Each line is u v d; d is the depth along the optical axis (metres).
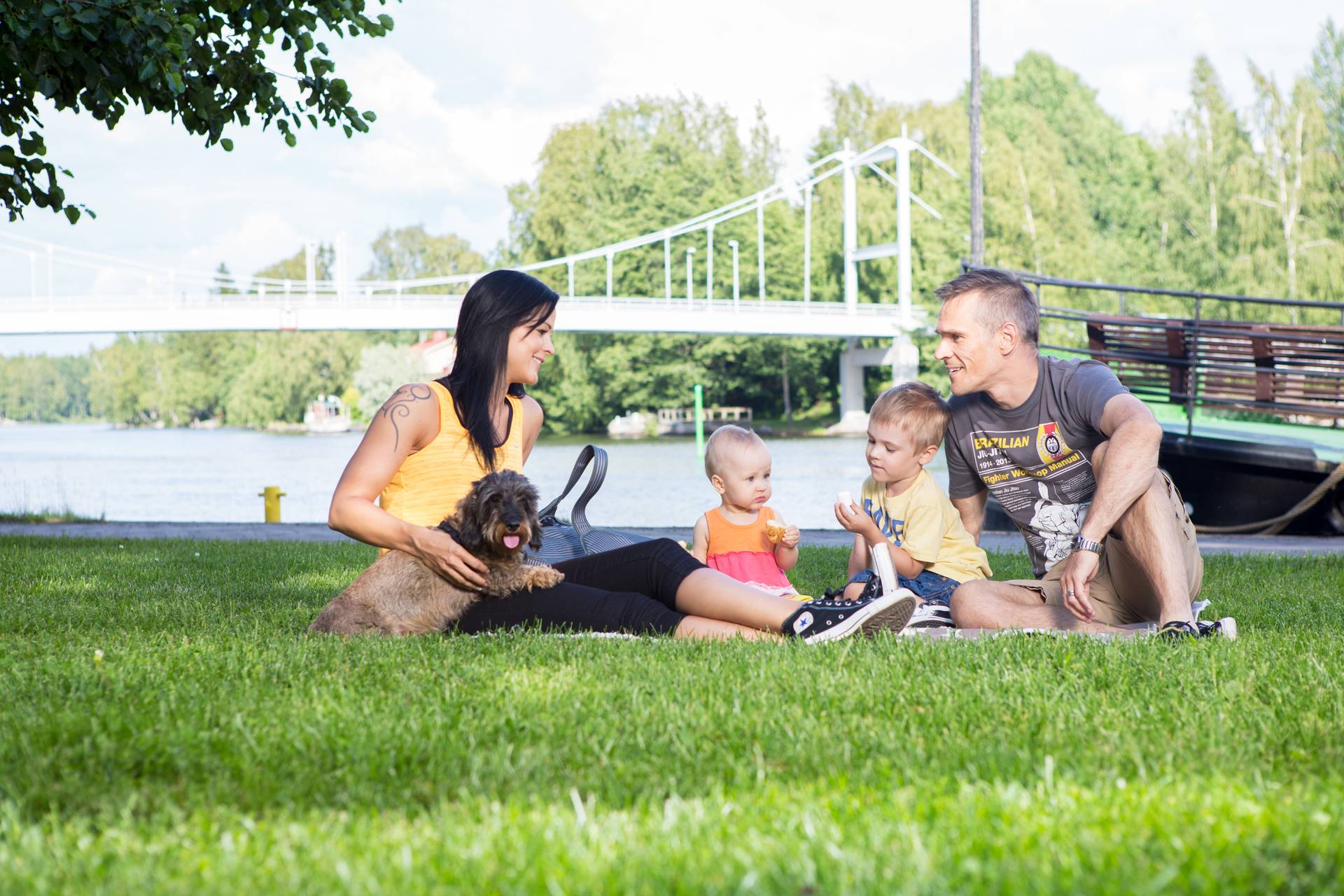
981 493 3.56
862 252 47.56
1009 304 3.19
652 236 46.97
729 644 2.77
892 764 1.83
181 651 2.81
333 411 77.12
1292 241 38.56
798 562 5.93
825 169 62.09
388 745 1.92
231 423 88.38
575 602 2.97
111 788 1.71
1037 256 43.59
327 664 2.57
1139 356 9.77
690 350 55.41
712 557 3.81
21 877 1.36
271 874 1.37
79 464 35.19
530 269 45.69
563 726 2.06
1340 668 2.55
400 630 2.97
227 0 6.04
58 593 4.59
